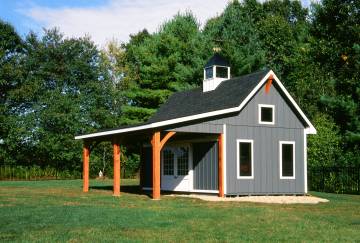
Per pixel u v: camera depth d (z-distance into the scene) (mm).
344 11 40438
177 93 30641
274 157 23688
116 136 23766
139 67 51188
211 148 23250
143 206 17484
